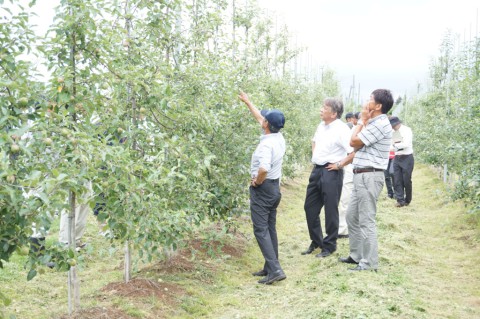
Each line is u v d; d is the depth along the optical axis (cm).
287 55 1420
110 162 359
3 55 333
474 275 582
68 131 333
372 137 552
